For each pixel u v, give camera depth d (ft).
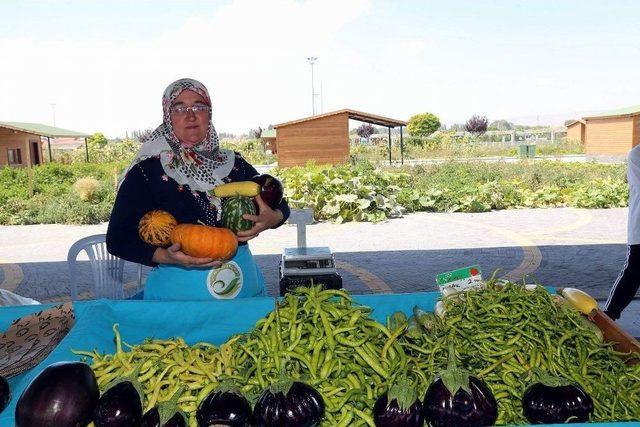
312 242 42.37
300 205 53.11
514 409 7.18
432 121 266.98
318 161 107.04
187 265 9.81
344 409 6.98
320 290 9.21
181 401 7.07
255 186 10.08
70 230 52.75
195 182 11.59
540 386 6.86
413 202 58.80
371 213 52.85
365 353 7.79
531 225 48.03
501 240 41.34
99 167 118.73
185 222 11.45
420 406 6.51
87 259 37.83
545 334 8.06
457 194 59.62
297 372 7.50
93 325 9.05
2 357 9.23
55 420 6.24
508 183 69.67
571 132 208.85
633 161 19.20
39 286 31.12
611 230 44.45
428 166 93.50
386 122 110.22
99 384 7.34
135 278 32.73
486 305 8.75
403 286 29.55
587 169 85.92
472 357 7.83
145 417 6.47
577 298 9.72
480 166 90.48
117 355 7.88
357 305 9.12
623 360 8.36
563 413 6.53
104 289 17.19
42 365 7.43
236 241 9.78
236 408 6.42
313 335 8.03
